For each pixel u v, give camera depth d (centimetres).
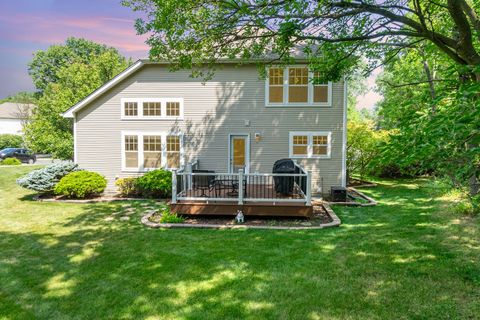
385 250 560
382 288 417
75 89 1752
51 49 3359
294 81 1168
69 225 769
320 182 1173
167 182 1108
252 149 1189
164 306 386
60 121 1686
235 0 498
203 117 1202
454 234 630
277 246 598
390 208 922
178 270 491
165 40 593
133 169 1236
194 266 506
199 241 635
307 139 1173
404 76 1313
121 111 1226
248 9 484
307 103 1166
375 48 679
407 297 391
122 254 564
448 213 787
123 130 1230
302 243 614
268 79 1170
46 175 1122
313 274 468
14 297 415
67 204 1024
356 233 675
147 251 579
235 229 726
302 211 805
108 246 609
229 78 1184
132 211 924
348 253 552
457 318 342
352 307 374
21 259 545
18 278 471
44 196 1153
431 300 382
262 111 1180
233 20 532
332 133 1163
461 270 460
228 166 1200
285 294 410
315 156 1173
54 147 1630
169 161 1223
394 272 465
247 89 1181
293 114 1173
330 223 743
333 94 1158
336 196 1043
